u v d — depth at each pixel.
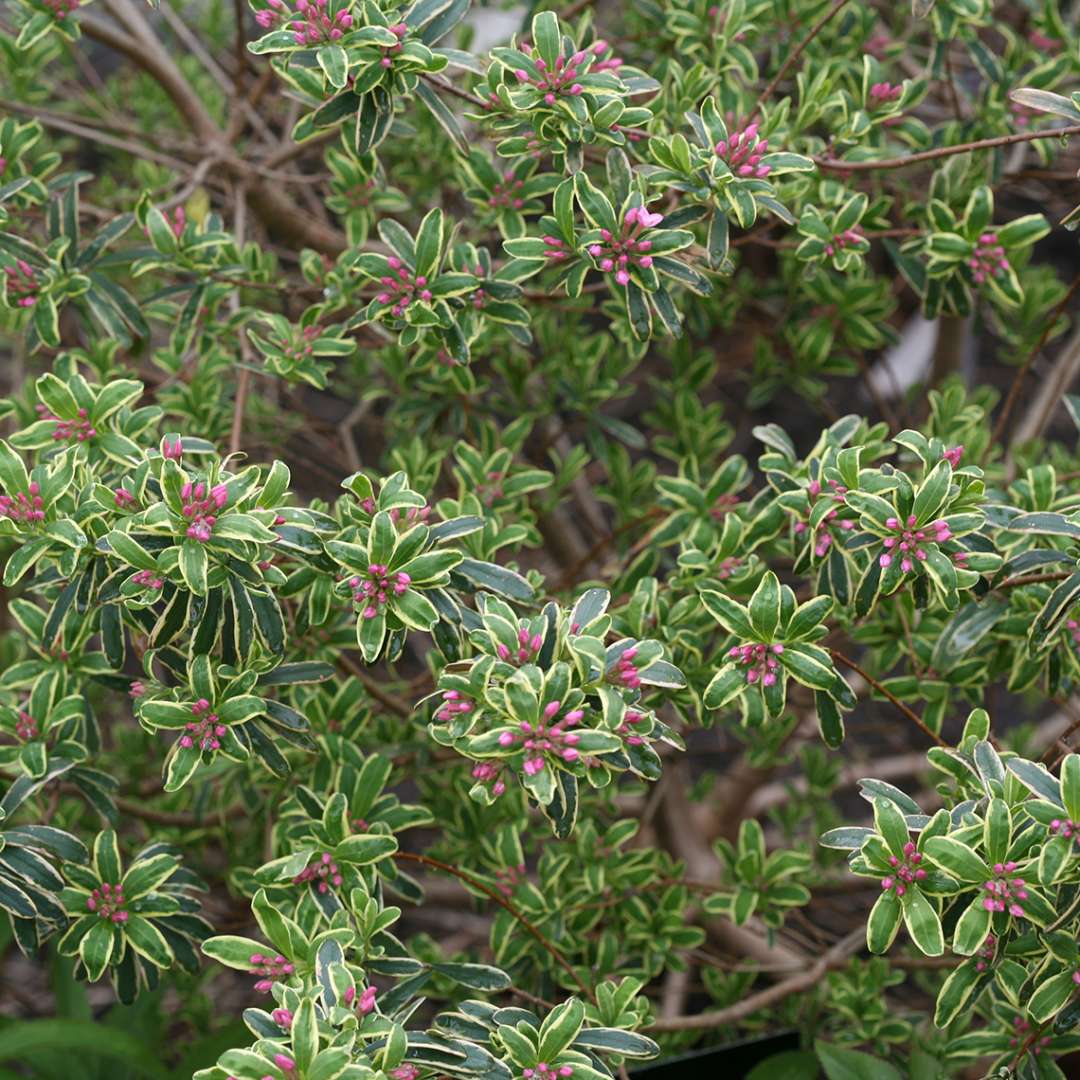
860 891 1.79
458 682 1.38
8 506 1.41
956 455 1.41
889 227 1.63
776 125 1.51
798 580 1.80
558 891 1.60
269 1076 1.32
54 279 1.53
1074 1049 1.44
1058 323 1.70
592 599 1.40
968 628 1.49
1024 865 1.35
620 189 1.44
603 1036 1.39
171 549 1.38
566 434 1.84
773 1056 1.63
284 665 1.45
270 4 1.44
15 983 2.03
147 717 1.41
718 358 2.04
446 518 1.53
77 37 1.54
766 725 1.71
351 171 1.63
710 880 1.80
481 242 1.76
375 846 1.45
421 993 1.61
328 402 2.51
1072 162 1.74
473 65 1.44
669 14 1.59
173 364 1.61
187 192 1.62
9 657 1.78
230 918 1.73
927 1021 1.64
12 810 1.46
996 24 1.67
